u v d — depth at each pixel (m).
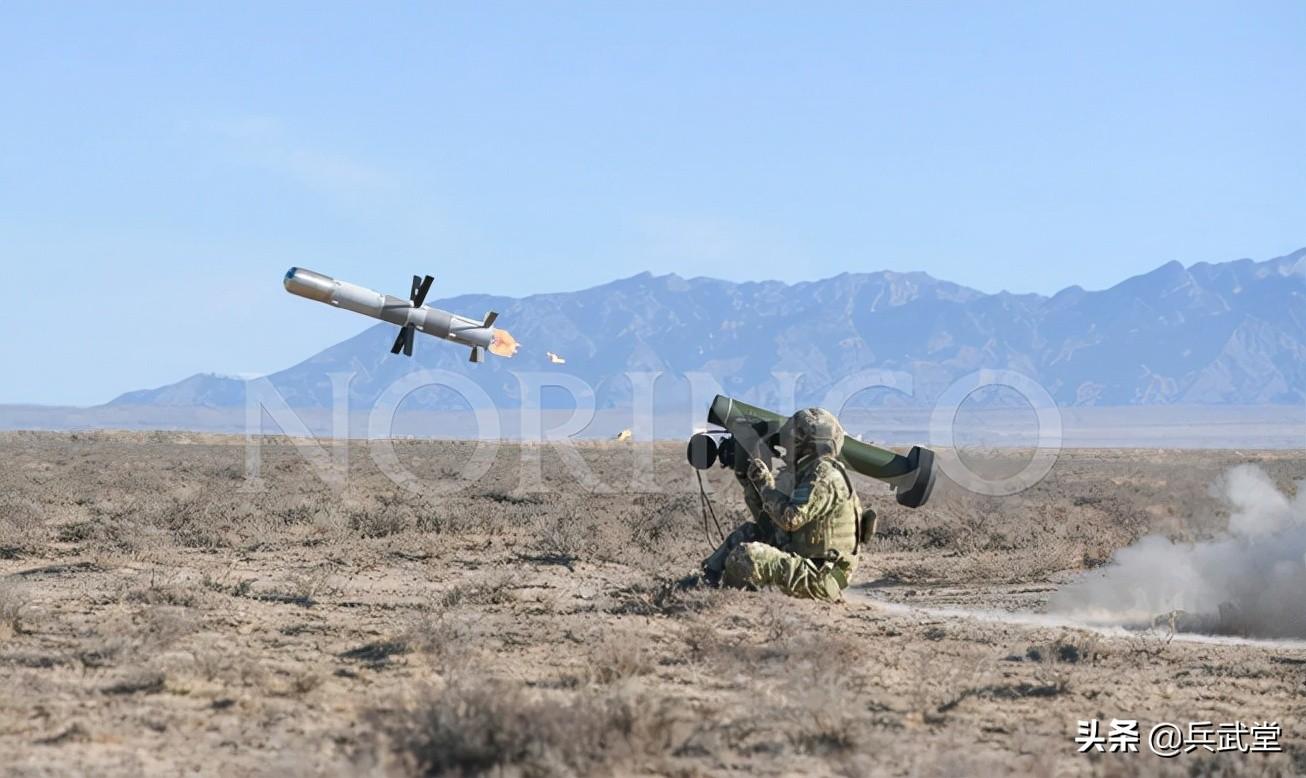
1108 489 44.62
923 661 13.28
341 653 13.21
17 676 11.55
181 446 85.25
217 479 48.66
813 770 9.17
